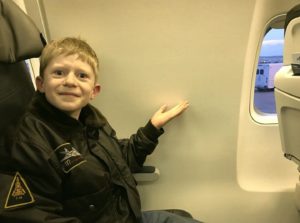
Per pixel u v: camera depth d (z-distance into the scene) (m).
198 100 1.41
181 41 1.30
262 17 1.29
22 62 1.09
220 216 1.56
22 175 0.86
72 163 0.95
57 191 0.90
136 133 1.35
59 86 0.98
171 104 1.41
